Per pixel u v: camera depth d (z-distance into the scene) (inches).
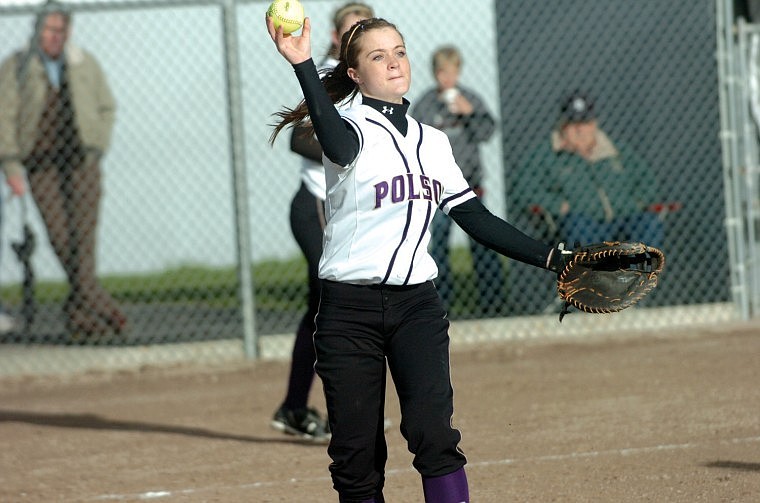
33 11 1233.4
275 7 506.9
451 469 501.0
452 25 1380.4
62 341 1318.9
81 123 1266.0
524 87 1390.3
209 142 1454.2
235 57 1216.8
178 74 1421.0
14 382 1203.9
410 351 502.9
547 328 1321.4
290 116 572.4
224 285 1555.1
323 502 660.7
